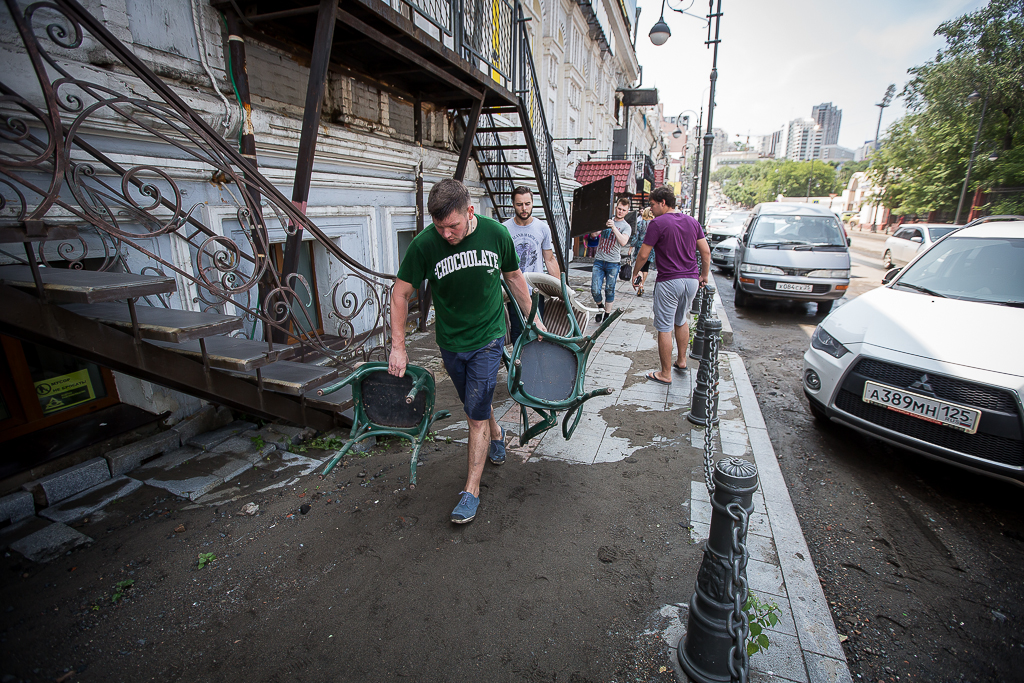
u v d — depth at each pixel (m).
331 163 4.88
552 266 4.51
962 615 2.42
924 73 24.77
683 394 4.80
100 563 2.40
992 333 3.25
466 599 2.25
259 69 4.00
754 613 2.16
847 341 3.79
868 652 2.20
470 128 5.89
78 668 1.90
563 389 3.05
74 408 3.25
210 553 2.49
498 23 6.43
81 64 2.78
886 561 2.77
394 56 4.85
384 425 2.99
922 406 3.22
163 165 3.24
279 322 3.18
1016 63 20.84
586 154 18.31
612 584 2.36
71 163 2.05
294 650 2.00
